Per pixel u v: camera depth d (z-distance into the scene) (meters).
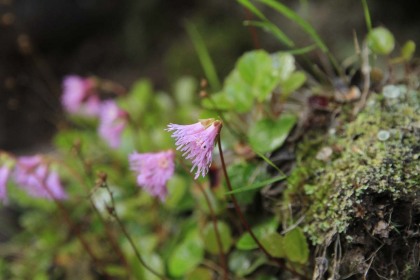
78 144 0.48
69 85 0.56
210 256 0.45
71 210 0.53
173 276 0.45
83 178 0.51
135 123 0.52
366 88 0.42
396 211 0.37
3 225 0.58
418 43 0.62
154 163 0.41
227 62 0.69
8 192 0.53
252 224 0.43
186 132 0.36
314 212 0.39
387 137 0.39
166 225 0.50
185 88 0.57
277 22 0.68
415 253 0.37
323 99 0.43
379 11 0.64
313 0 0.67
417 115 0.40
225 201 0.43
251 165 0.43
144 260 0.46
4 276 0.52
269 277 0.42
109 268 0.45
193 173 0.46
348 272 0.38
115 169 0.54
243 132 0.46
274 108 0.45
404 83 0.43
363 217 0.37
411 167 0.38
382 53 0.43
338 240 0.38
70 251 0.52
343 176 0.39
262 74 0.44
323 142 0.42
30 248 0.54
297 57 0.56
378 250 0.37
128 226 0.50
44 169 0.47
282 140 0.42
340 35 0.65
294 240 0.39
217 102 0.44
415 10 0.64
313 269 0.40
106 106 0.52
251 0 0.69
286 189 0.41
